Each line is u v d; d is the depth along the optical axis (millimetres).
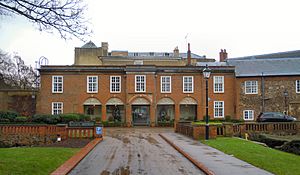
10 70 65562
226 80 48000
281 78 46500
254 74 46906
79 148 20953
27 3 11000
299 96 45969
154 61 63406
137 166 14914
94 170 13969
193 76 48031
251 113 46625
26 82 65875
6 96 45219
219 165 14742
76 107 46469
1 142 29109
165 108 48969
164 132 35438
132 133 34188
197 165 14766
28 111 45531
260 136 29969
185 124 31438
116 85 47406
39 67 48938
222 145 21844
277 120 39281
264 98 46500
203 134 26594
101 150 20547
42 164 13969
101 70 47156
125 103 46969
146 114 48750
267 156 17188
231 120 45219
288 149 23906
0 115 33625
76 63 63031
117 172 13531
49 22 11391
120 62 62531
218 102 47750
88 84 47000
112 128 43156
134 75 46844
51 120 33312
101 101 46938
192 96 47750
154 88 46938
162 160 16641
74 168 14406
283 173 12977
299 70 46844
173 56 66812
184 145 22375
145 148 21547
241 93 46969
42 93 46156
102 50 64750
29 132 29094
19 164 13359
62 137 27969
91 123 28594
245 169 13812
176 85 47812
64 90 46469
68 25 11727
